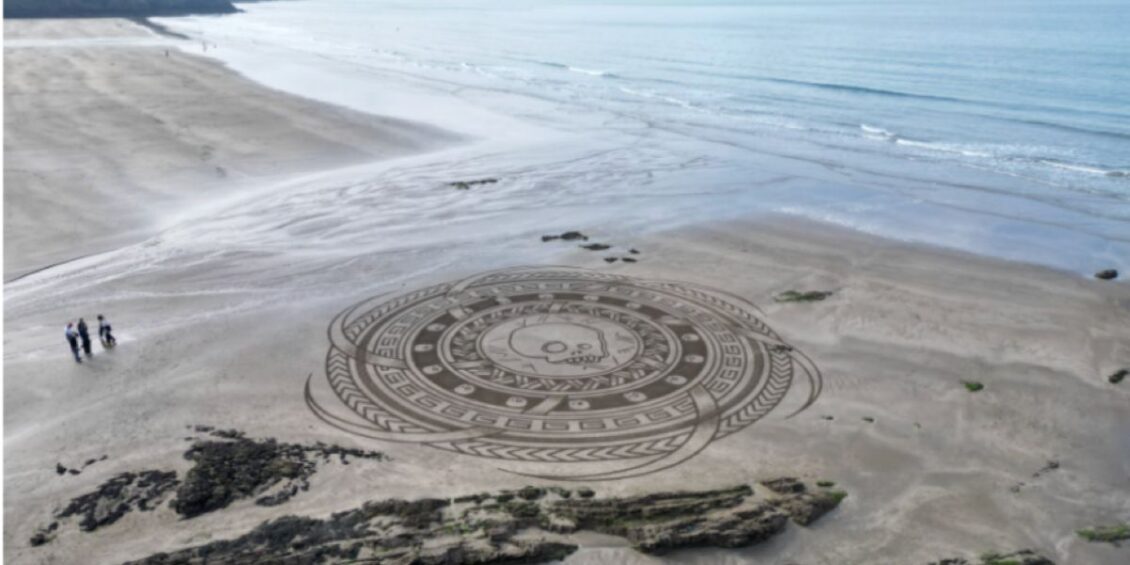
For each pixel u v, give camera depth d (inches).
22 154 1686.8
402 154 1823.3
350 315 968.3
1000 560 576.4
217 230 1286.9
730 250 1219.2
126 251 1190.3
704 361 864.3
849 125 2199.8
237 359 858.8
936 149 1913.1
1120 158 1798.7
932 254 1219.9
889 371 856.9
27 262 1145.4
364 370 837.2
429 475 661.3
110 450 692.7
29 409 757.3
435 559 550.0
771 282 1093.1
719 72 3297.2
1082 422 766.5
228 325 939.3
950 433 744.3
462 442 712.4
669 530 581.6
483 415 755.4
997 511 637.9
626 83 3065.9
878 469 686.5
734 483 655.8
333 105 2406.5
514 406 770.8
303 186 1540.4
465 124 2190.0
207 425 733.9
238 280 1080.2
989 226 1358.3
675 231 1304.1
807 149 1926.7
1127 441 738.2
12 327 933.8
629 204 1456.7
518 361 856.9
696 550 577.6
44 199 1408.7
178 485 641.0
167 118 2091.5
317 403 773.9
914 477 677.9
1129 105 2335.1
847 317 987.3
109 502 618.8
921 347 912.3
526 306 997.2
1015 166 1752.0
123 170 1605.6
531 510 607.2
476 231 1293.1
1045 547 599.8
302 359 860.0
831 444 720.3
